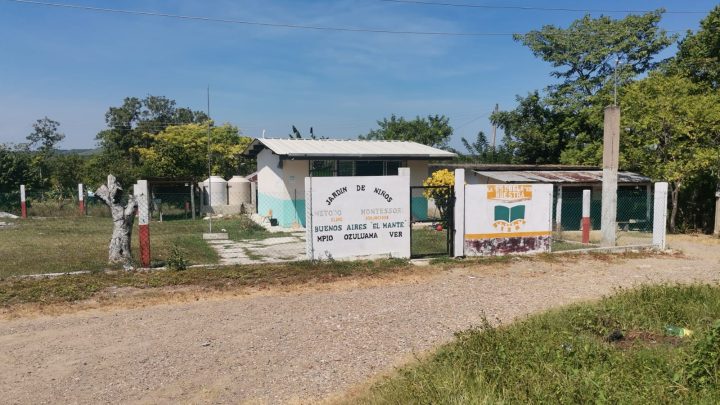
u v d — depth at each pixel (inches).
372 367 227.8
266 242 627.2
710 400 155.1
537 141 1105.4
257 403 194.1
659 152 738.2
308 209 438.6
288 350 249.4
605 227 583.8
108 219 923.4
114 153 1354.6
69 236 650.8
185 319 297.7
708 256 539.2
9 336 267.0
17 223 840.9
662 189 565.0
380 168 823.7
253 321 295.3
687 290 311.7
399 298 349.4
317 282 385.7
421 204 847.7
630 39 954.7
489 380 175.9
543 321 261.0
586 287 386.3
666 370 183.9
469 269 442.3
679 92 724.0
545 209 514.9
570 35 1024.9
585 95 1000.9
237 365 230.7
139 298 334.3
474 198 487.2
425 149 876.0
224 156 1470.2
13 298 323.3
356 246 455.5
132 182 1063.6
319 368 227.1
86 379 215.2
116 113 2090.3
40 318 295.4
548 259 489.1
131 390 205.2
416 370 197.6
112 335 269.6
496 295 359.6
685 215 816.3
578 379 169.6
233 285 368.8
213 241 632.4
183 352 246.1
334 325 289.0
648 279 412.5
